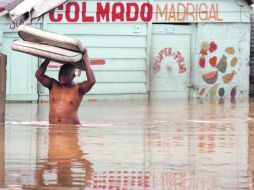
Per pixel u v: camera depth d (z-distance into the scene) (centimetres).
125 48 3588
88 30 3534
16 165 1574
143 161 1633
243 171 1530
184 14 3659
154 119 2516
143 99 3616
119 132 2116
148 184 1407
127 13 3581
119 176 1473
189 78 3691
